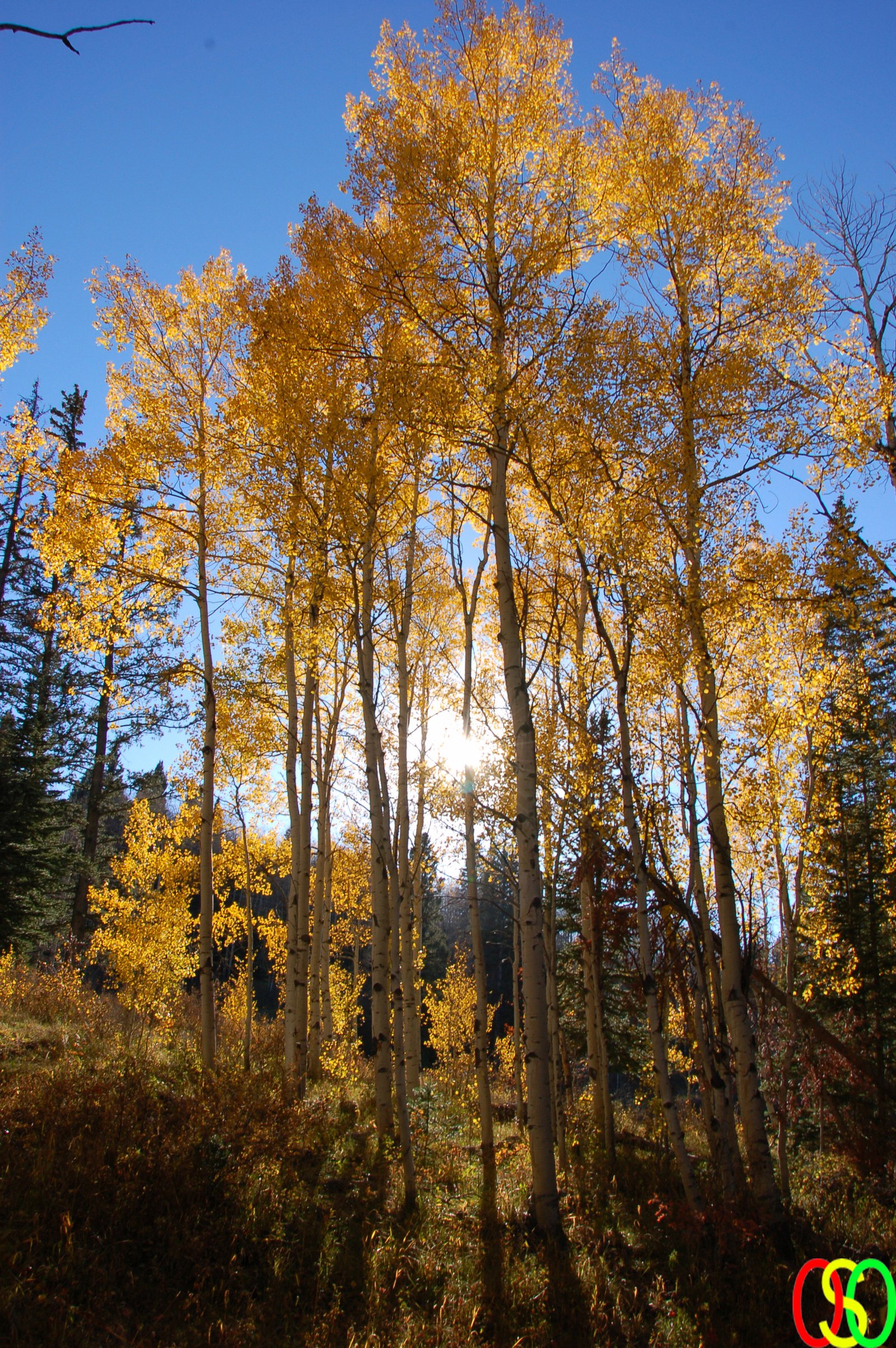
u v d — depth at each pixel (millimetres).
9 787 18047
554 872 9773
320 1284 4996
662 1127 11125
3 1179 5082
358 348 7430
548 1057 6172
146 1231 5066
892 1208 7906
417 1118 9914
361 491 7766
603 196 7973
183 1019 15062
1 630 18609
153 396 9859
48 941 20422
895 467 7277
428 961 32969
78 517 9477
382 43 7648
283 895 15383
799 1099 9961
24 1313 4086
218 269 10500
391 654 10766
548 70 7480
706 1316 5266
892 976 10773
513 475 8031
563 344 6801
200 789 10938
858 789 10883
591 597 7207
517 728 6738
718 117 8383
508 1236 6035
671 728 7664
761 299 7680
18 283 8922
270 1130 6832
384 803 8367
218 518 10141
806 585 7207
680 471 7156
